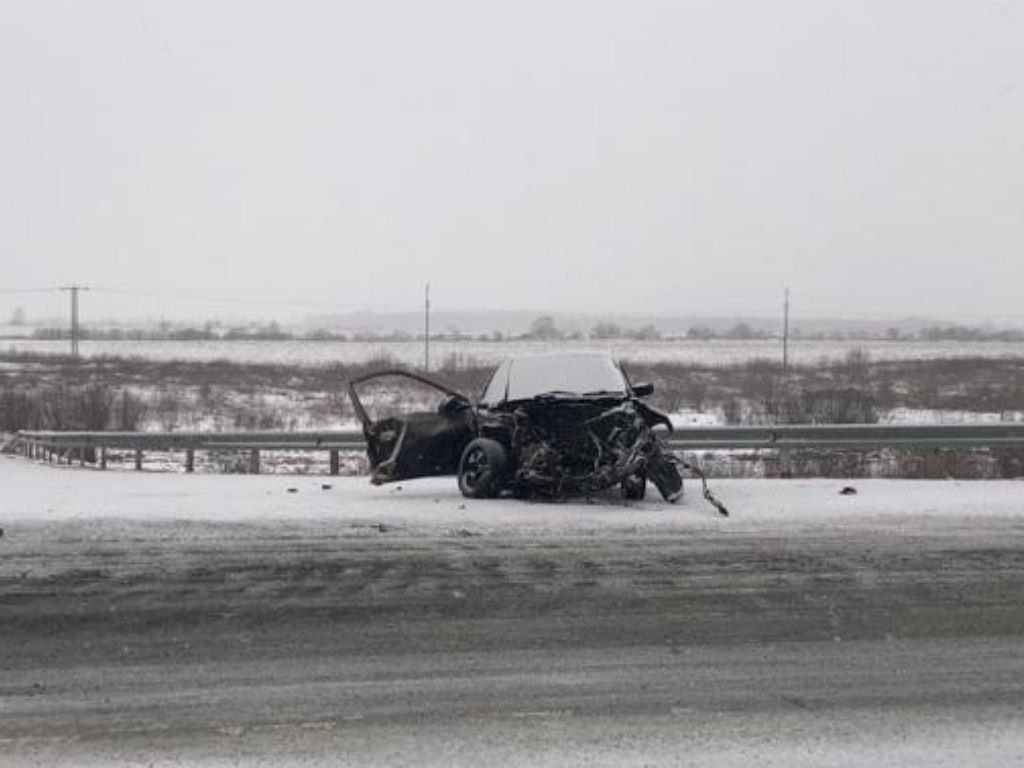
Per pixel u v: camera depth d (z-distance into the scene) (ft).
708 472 70.74
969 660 26.58
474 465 55.88
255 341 380.78
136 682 25.04
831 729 21.98
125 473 77.56
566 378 56.59
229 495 58.13
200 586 34.53
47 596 33.22
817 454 74.28
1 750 20.89
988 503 52.11
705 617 30.58
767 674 25.53
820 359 229.45
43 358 243.19
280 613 31.17
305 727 22.13
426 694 24.16
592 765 20.15
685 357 250.98
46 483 67.87
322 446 77.05
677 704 23.48
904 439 67.87
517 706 23.36
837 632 29.04
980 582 34.65
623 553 39.60
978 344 401.90
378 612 31.22
